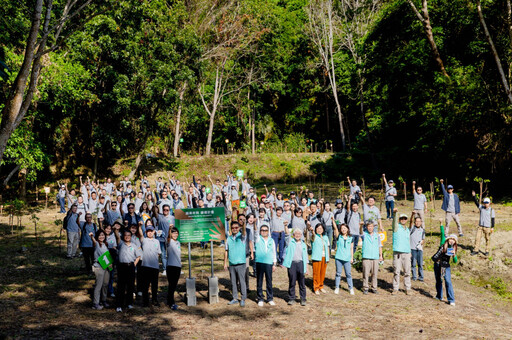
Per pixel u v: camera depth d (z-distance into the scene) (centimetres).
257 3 3991
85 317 896
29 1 1255
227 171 3800
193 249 1656
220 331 849
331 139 5109
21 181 2792
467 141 2553
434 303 1068
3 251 1522
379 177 3688
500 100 2381
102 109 3184
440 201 2408
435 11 2717
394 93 3152
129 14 2766
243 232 1027
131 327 849
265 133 4975
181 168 3772
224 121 4747
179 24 3275
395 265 1141
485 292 1187
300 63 4866
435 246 1545
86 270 1254
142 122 3231
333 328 877
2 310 911
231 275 1019
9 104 862
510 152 2303
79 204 1575
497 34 2462
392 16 2953
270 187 3478
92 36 2859
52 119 3095
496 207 2142
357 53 4066
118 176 3612
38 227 2042
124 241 954
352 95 4597
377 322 920
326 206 1420
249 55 4238
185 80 3188
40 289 1079
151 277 974
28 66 872
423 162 3039
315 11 4541
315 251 1109
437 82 2533
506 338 854
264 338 820
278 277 1270
